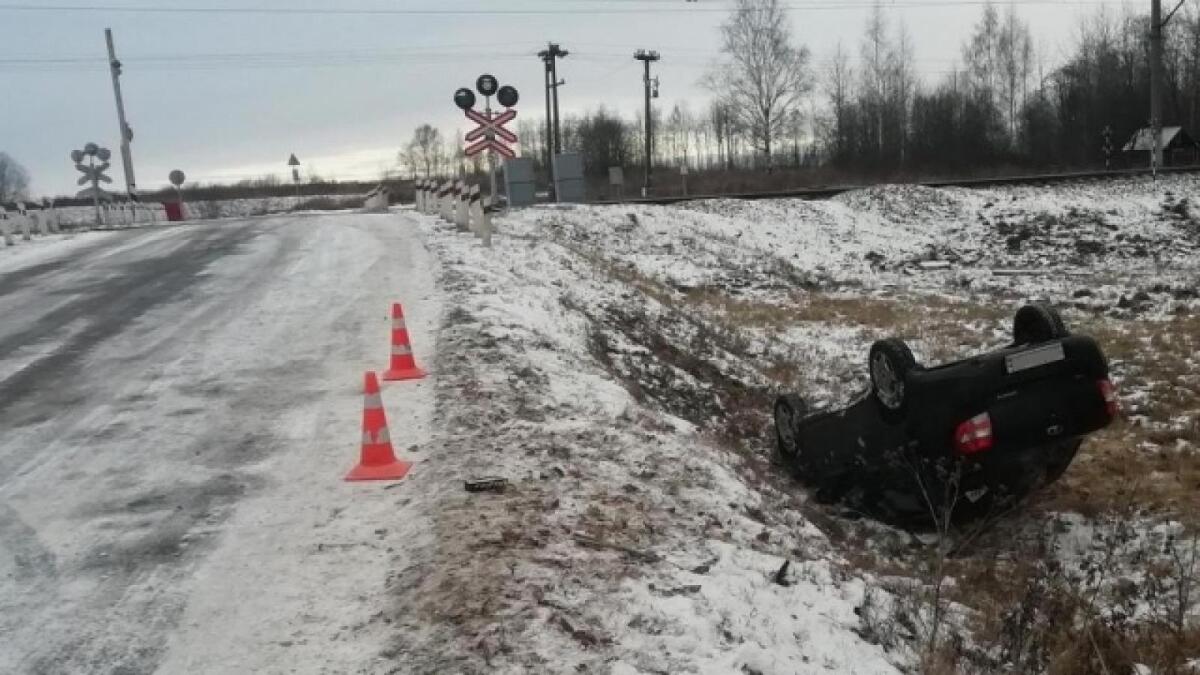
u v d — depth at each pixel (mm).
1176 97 65500
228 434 7336
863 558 6641
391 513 5707
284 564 5109
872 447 7500
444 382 8242
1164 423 9844
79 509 5988
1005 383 6676
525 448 6586
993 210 31531
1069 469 8586
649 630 4289
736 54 67875
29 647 4391
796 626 4660
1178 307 16672
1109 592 6152
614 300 14852
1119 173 36312
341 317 11273
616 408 8016
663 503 6027
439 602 4473
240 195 67750
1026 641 5023
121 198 48875
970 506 7160
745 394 12133
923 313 18750
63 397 8484
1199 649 5227
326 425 7453
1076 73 70562
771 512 6871
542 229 23547
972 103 67562
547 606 4387
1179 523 7195
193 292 13445
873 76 70688
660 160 95062
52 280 15375
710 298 21516
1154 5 39188
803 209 31406
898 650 4824
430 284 12961
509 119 28719
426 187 27438
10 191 98750
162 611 4676
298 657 4176
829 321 18391
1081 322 16297
